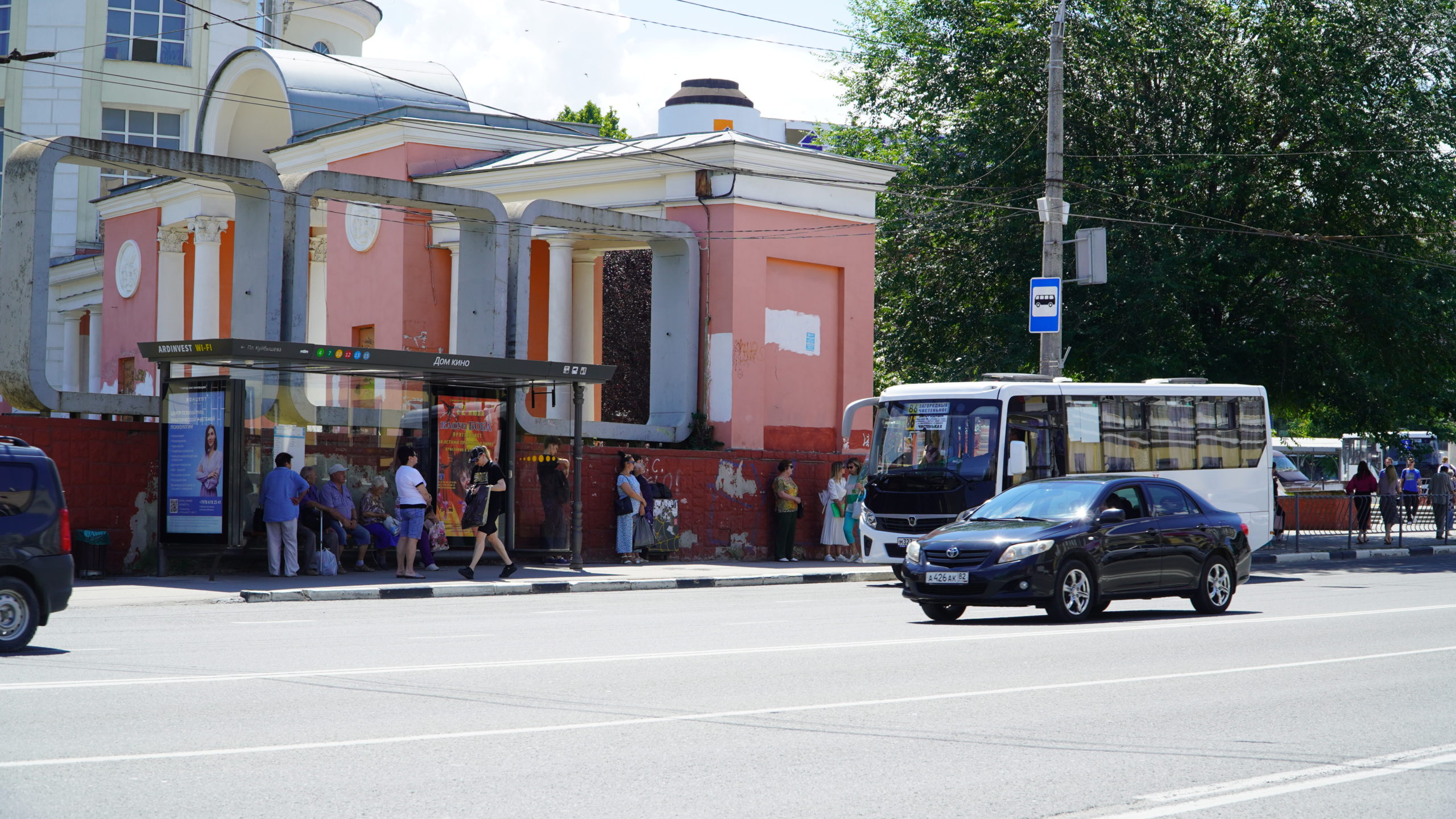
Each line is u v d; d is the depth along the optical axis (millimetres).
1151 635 13984
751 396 27656
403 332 30109
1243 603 18281
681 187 27922
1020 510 16422
